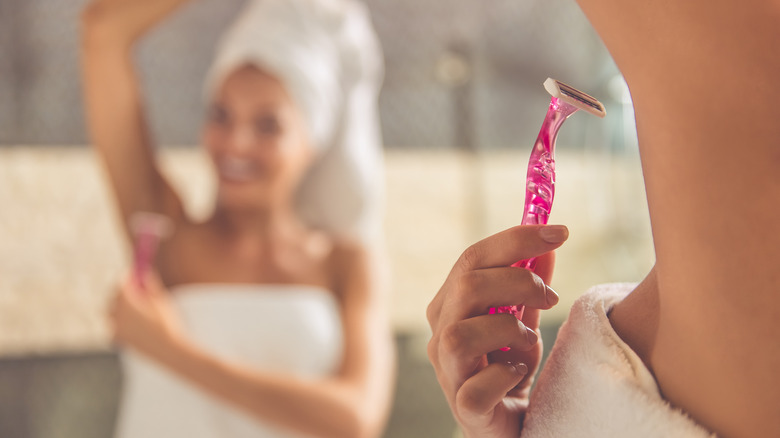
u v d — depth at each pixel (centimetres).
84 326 184
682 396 24
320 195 162
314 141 158
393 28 218
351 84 163
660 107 23
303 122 156
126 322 142
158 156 192
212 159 159
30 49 185
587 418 26
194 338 147
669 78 23
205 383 139
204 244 154
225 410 140
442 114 222
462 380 30
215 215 157
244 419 140
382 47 216
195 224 156
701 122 22
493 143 226
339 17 160
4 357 179
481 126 225
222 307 148
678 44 23
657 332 26
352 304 154
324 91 157
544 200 31
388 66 217
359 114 164
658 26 23
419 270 213
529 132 230
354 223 163
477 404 29
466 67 224
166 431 140
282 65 154
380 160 213
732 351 22
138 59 192
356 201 163
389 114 216
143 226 149
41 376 181
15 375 180
